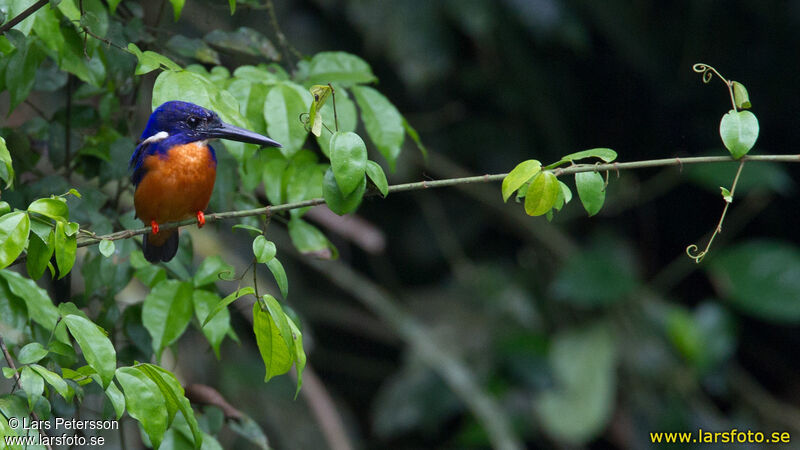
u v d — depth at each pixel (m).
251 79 5.64
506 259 13.20
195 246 9.35
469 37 11.67
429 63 11.00
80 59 5.42
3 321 4.82
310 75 5.96
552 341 11.95
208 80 5.12
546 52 12.13
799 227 13.31
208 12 9.27
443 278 13.29
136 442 8.26
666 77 12.30
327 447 10.62
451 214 12.95
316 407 10.19
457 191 12.94
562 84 12.39
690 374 11.72
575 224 13.19
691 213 13.39
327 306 12.84
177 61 6.26
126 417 6.20
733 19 12.12
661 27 12.17
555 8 11.21
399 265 13.17
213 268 5.61
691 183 13.16
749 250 11.52
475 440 11.45
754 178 11.30
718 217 13.30
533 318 12.17
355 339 13.79
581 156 4.56
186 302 5.56
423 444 13.16
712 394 12.31
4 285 4.88
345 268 11.30
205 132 5.64
